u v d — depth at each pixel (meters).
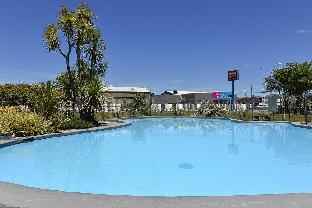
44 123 21.06
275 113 41.81
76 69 28.62
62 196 7.68
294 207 6.95
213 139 23.19
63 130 23.16
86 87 28.00
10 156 15.91
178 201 7.30
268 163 15.19
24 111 22.19
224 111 43.81
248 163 15.19
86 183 11.54
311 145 20.50
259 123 33.81
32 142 18.84
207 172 13.35
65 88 27.80
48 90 23.92
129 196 7.67
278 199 7.41
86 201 7.33
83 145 19.77
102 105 29.05
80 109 28.05
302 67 46.72
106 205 7.10
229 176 12.70
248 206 7.00
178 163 15.11
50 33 27.69
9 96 33.12
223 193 10.40
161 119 41.00
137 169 13.82
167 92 82.25
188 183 11.64
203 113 44.47
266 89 52.59
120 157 16.41
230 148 19.34
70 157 16.17
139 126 32.69
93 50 28.91
